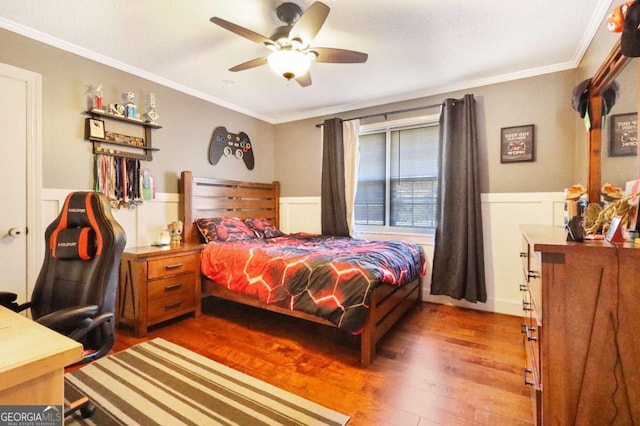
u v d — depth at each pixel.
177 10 2.04
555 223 2.86
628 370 1.03
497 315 3.03
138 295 2.52
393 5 1.99
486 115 3.15
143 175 2.99
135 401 1.67
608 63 1.68
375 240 3.58
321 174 4.20
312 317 2.25
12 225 2.24
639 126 1.28
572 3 1.97
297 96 3.67
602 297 1.06
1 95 2.18
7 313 0.98
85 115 2.62
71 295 1.54
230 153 3.96
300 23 1.82
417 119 3.54
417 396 1.74
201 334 2.58
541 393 1.17
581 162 2.64
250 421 1.52
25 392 0.67
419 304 3.26
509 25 2.21
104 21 2.17
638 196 1.18
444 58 2.71
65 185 2.50
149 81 3.08
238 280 2.67
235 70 2.36
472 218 3.05
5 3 1.96
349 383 1.86
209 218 3.47
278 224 4.57
